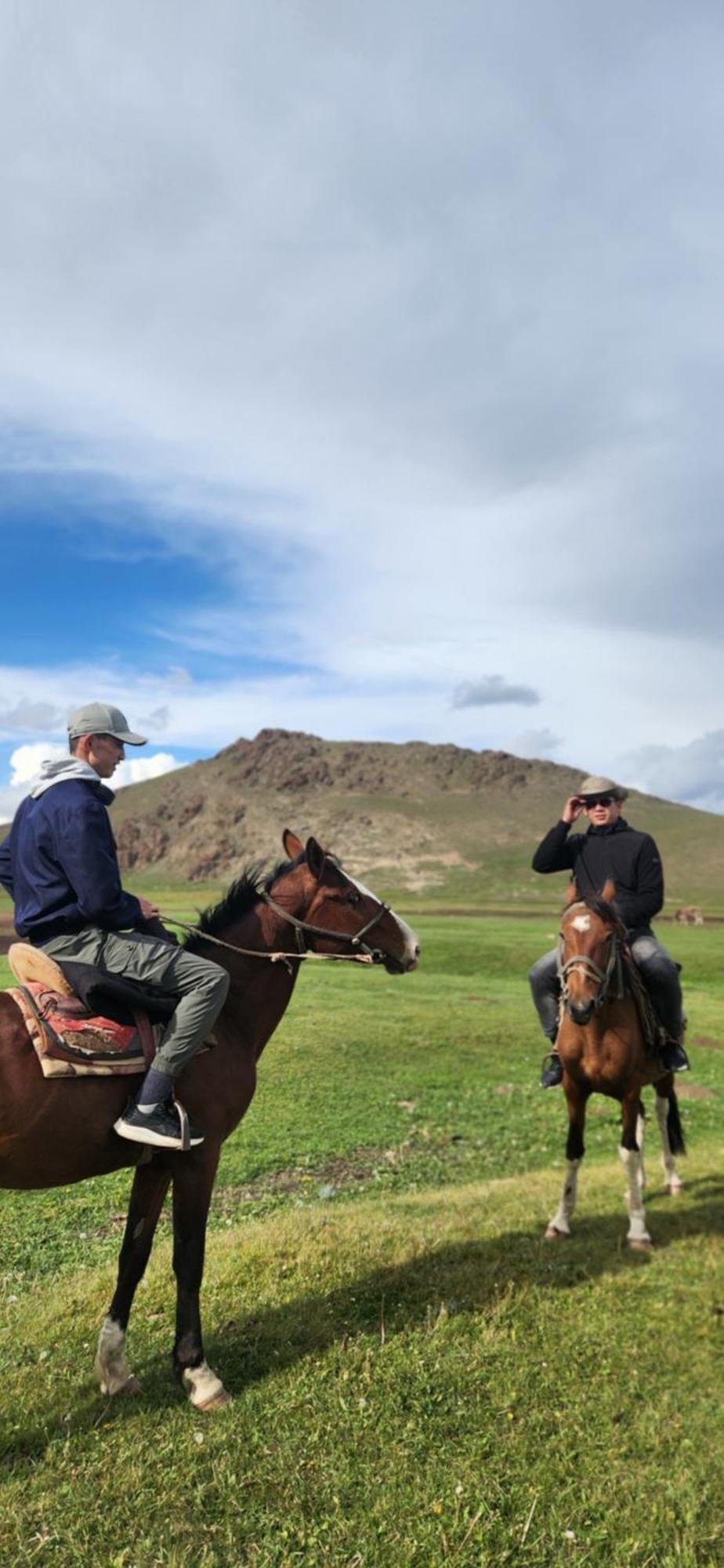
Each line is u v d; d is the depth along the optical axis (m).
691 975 29.77
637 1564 3.52
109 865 4.05
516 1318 5.33
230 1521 3.54
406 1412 4.30
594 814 7.66
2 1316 5.40
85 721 4.37
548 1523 3.68
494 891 152.75
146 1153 4.28
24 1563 3.28
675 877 152.75
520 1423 4.33
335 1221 6.90
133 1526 3.49
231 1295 5.43
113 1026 4.05
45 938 4.16
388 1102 11.77
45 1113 3.83
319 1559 3.39
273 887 5.12
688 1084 14.62
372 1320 5.18
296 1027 15.34
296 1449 3.99
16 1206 7.60
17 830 4.28
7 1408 4.24
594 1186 8.52
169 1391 4.42
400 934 5.27
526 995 22.20
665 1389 4.75
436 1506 3.68
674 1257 6.56
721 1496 3.96
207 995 4.21
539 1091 13.27
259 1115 10.71
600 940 6.67
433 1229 6.75
